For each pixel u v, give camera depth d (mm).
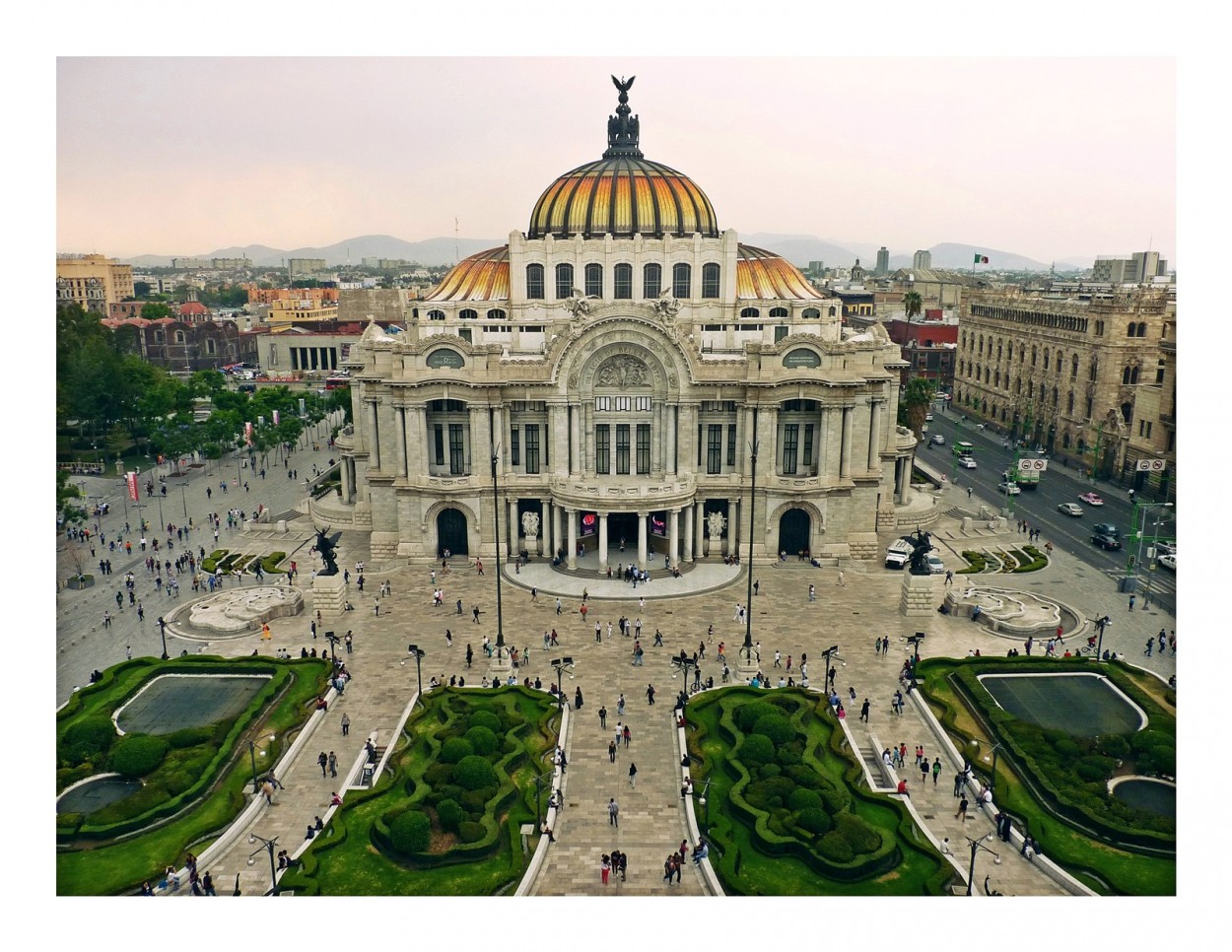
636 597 97500
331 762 64312
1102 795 58906
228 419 161500
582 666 80938
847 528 110125
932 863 52781
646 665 81188
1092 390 166000
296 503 138500
